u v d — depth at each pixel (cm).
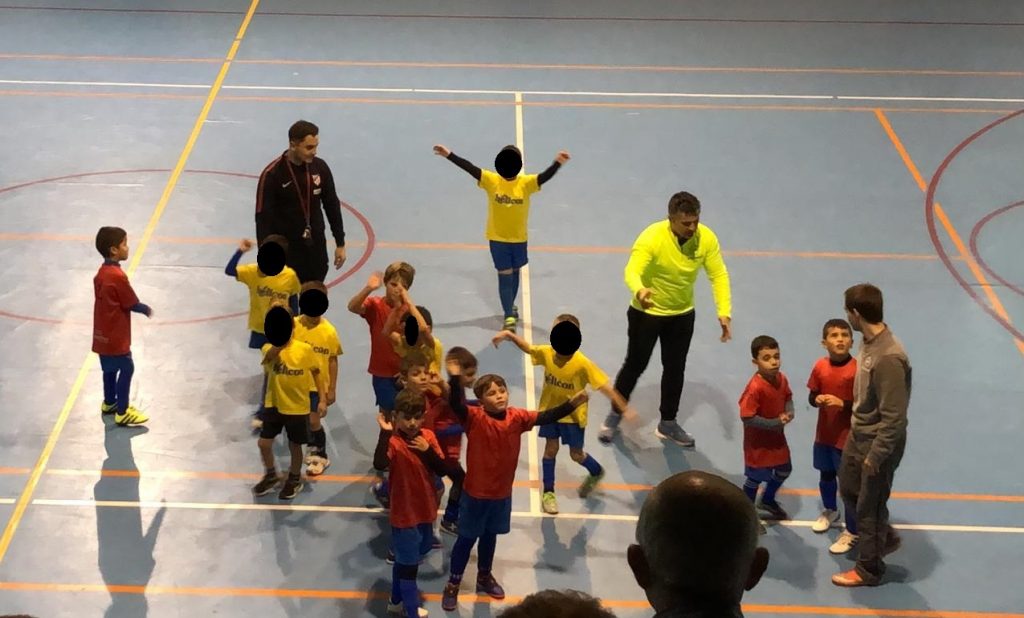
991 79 1747
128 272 1178
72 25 1866
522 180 1059
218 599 777
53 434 940
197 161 1423
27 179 1359
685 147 1504
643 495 901
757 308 1153
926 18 2008
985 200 1378
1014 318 1144
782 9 2044
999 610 788
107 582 788
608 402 1025
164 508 863
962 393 1028
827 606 788
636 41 1880
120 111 1552
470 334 1098
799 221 1325
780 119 1593
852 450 778
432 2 2039
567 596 218
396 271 845
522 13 1997
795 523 873
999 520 875
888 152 1499
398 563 736
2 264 1182
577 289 1183
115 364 929
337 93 1639
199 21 1908
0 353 1041
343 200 1342
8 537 826
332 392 899
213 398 996
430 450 710
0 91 1598
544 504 875
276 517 860
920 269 1230
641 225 1313
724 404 1018
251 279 948
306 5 2003
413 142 1498
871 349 747
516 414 736
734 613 248
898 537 816
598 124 1566
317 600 780
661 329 927
